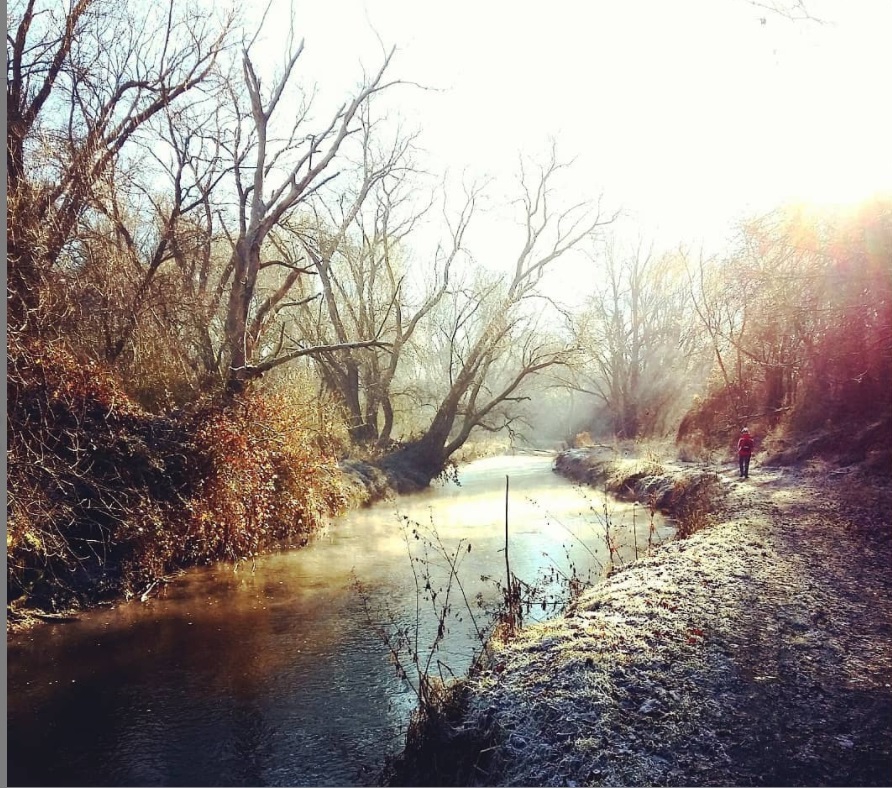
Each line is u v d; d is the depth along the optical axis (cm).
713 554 1088
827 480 1864
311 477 1809
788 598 863
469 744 570
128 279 1395
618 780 466
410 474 2806
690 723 547
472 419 3053
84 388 1184
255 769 642
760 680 629
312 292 2833
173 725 729
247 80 1778
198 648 934
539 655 671
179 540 1300
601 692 579
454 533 1733
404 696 781
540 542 1579
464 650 889
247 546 1435
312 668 861
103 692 805
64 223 1196
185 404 1459
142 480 1269
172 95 1582
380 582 1247
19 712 760
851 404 2298
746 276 2448
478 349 2966
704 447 3003
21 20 1240
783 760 500
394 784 586
